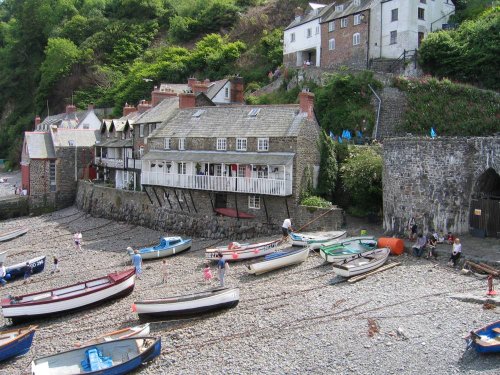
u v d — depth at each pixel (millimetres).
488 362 17453
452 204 30703
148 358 18844
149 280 29578
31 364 18266
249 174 39125
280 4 94312
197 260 33406
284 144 37531
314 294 24781
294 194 36812
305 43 65438
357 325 20859
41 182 59844
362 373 17328
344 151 40250
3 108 116562
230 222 39156
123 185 55656
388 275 26422
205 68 87188
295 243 31891
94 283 26781
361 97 47875
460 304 21984
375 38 55000
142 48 112625
